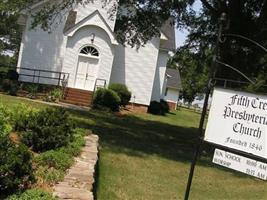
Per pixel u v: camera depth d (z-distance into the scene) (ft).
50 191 23.58
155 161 49.26
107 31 113.50
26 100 91.71
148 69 121.70
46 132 33.94
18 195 21.85
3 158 22.35
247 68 74.18
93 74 114.32
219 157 23.29
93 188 30.14
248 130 22.40
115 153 49.06
